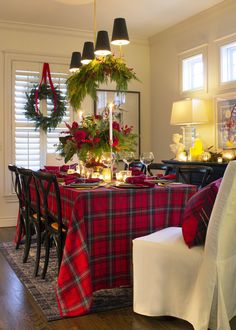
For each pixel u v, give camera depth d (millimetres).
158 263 2348
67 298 2477
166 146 6043
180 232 2527
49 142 5703
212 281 2117
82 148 3102
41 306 2627
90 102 5934
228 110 4781
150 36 6215
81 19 5359
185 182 3736
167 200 2777
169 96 5930
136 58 6293
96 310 2561
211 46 5055
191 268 2221
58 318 2441
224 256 2191
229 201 2119
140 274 2432
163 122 6094
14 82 5488
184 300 2262
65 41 5773
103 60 3205
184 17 5332
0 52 5410
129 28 5797
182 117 5035
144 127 6387
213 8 4934
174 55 5781
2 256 3879
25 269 3438
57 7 4902
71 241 2473
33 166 5633
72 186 2734
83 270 2449
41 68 5625
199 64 5414
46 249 3191
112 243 2605
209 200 2211
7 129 5480
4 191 5492
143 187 2680
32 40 5582
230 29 4738
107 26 5691
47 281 3129
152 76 6340
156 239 2406
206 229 2238
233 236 2219
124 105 6211
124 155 3270
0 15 5176
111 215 2586
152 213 2727
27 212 3600
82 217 2475
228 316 2273
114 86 6109
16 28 5477
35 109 5559
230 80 4809
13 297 2797
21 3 4754
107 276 2609
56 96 5656
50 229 3027
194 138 5324
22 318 2453
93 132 3115
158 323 2377
